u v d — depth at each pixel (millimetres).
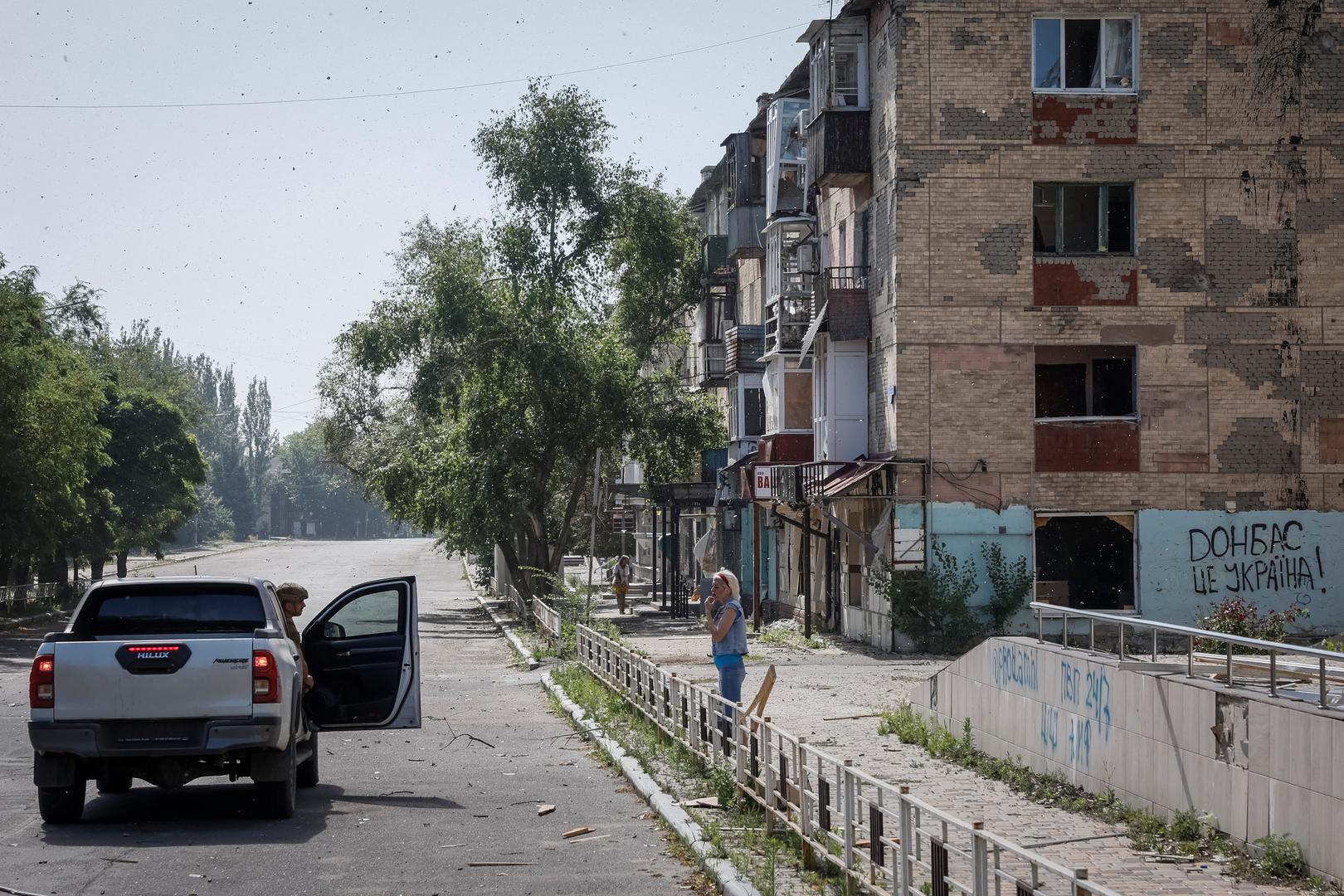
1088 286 27953
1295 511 27969
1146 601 27766
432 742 16672
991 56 27906
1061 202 28203
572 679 22797
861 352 30469
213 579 11258
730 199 46062
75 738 10352
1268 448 28000
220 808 11539
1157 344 27969
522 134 44469
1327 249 28078
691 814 10461
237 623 11164
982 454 27844
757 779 10406
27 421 40219
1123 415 28375
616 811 11312
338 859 9211
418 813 11227
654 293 46781
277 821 10773
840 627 32125
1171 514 27891
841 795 8258
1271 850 8609
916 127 27875
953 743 14164
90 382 45750
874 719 17188
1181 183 27984
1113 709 11062
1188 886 8352
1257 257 28047
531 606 42188
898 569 27719
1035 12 27891
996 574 27688
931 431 27828
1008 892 7969
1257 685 9719
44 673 10422
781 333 32625
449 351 43688
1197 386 28016
